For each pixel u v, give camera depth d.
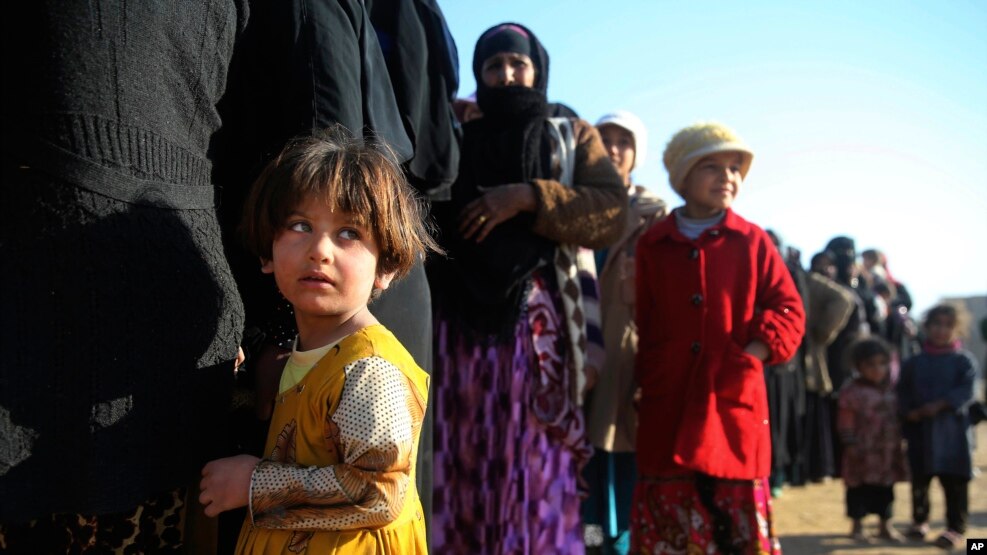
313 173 1.48
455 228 2.82
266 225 1.52
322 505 1.40
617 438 3.43
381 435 1.40
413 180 2.38
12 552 1.46
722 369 2.94
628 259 3.66
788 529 5.64
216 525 1.68
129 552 1.51
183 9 1.48
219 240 1.62
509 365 2.72
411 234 1.62
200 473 1.53
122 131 1.39
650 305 3.18
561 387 2.80
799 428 6.62
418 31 2.25
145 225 1.43
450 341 2.78
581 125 3.12
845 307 6.73
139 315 1.42
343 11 1.84
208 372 1.54
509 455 2.69
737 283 3.05
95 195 1.37
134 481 1.41
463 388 2.74
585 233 2.82
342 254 1.49
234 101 1.81
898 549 5.11
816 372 6.91
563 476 2.78
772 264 3.13
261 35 1.77
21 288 1.35
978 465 9.16
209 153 1.68
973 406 5.32
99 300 1.38
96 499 1.37
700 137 3.17
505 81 3.04
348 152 1.55
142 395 1.43
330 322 1.56
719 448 2.83
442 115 2.39
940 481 5.27
